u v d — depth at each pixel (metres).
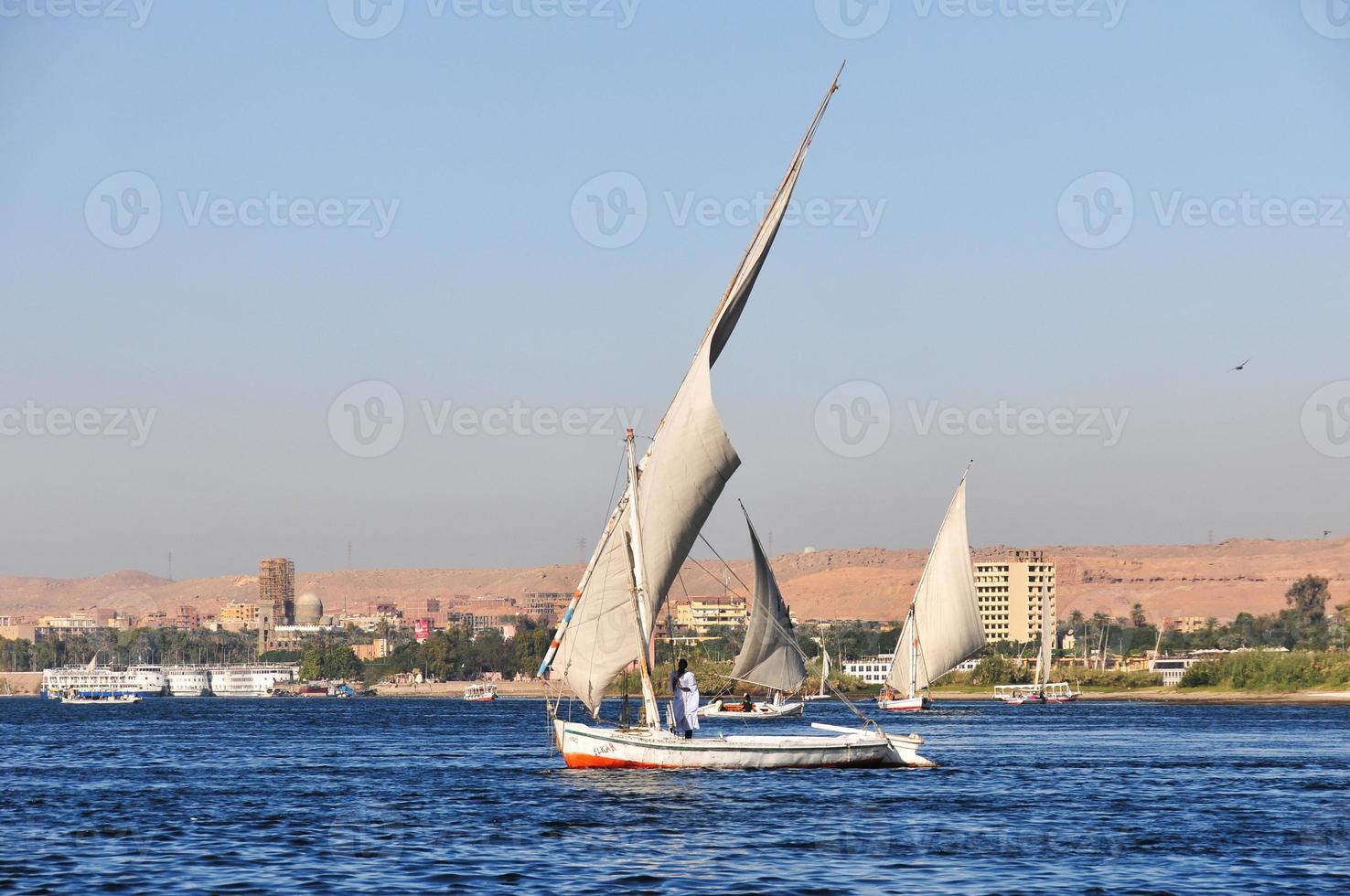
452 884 91.06
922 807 128.50
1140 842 109.00
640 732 150.12
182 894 88.06
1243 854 103.56
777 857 101.06
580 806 126.62
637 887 90.25
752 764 152.38
